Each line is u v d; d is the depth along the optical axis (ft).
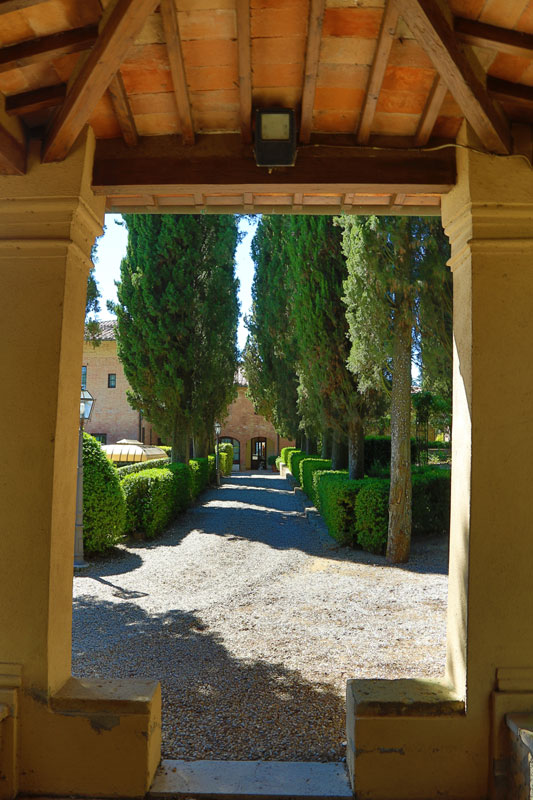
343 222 30.37
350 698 9.43
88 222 9.68
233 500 61.26
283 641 17.51
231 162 9.52
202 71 8.51
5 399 9.07
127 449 64.34
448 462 59.88
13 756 8.71
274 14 7.72
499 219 9.06
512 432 8.95
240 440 128.88
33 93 8.64
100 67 7.64
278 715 12.34
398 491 28.73
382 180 9.49
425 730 8.80
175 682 14.29
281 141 9.00
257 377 84.07
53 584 8.98
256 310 77.56
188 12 7.68
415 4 7.18
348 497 32.78
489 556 8.87
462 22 7.72
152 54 8.23
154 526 36.76
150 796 8.82
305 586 24.52
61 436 9.20
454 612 9.47
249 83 8.48
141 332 49.67
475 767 8.81
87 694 8.98
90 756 8.79
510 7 7.41
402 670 14.99
